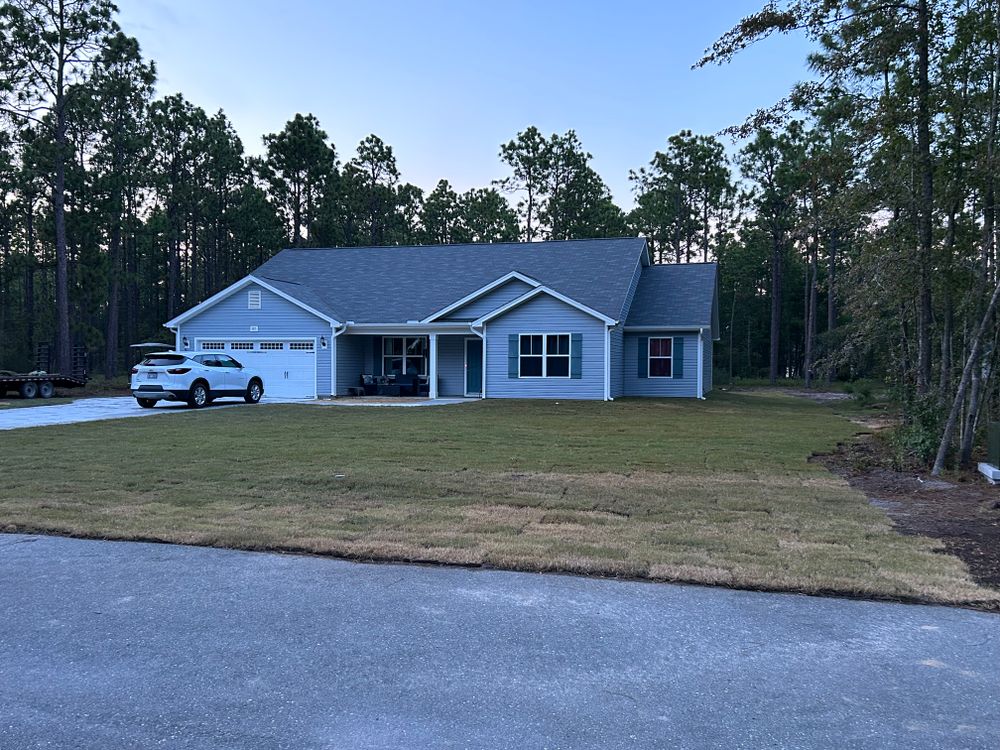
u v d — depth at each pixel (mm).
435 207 56406
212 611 4574
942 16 9609
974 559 5555
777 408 20797
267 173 42906
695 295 25406
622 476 9125
